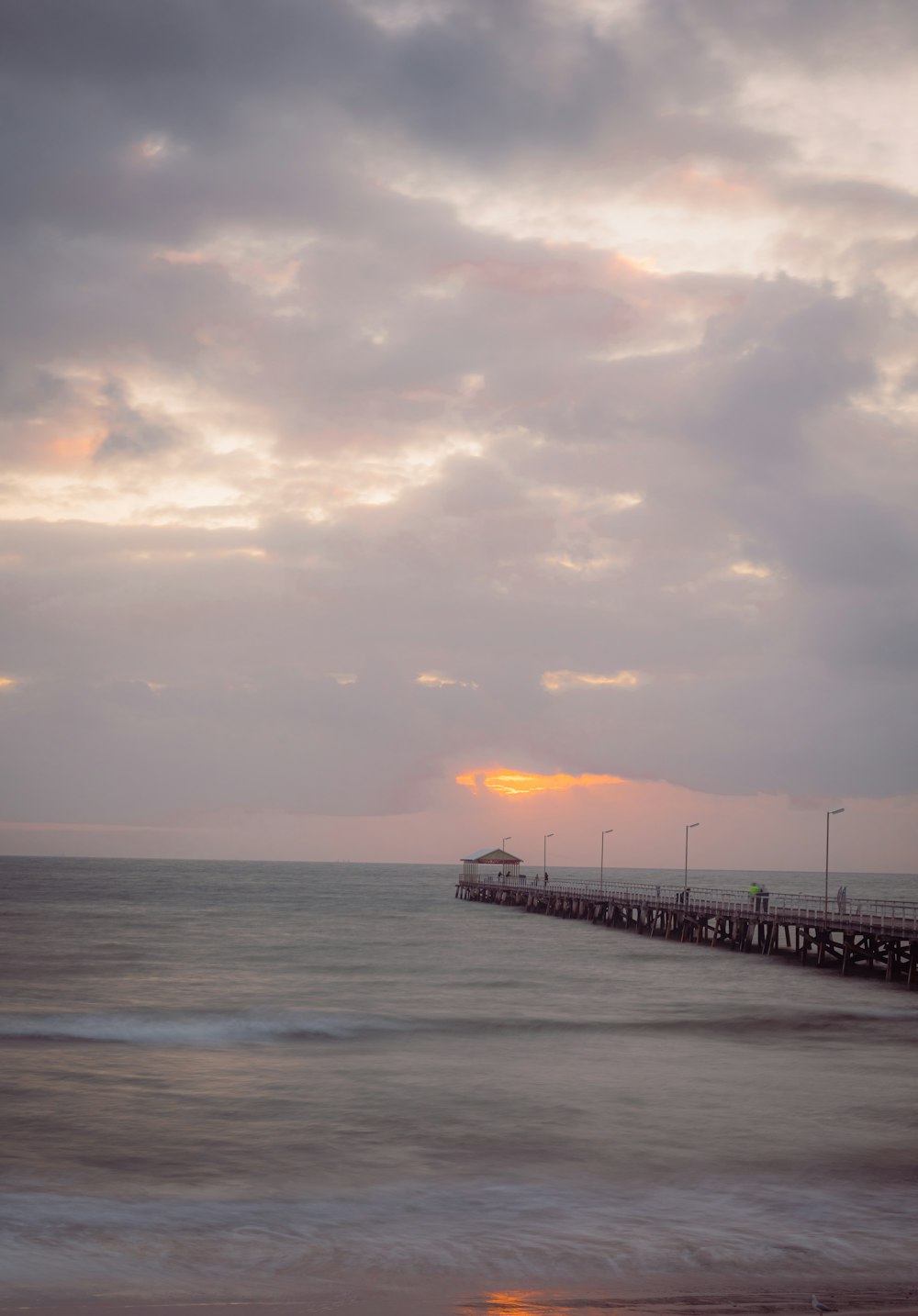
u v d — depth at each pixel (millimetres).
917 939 46531
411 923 98562
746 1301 14000
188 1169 20531
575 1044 34344
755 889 75938
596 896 101875
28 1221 17359
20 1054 31125
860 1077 29469
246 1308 13336
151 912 109062
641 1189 19703
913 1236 17234
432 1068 30109
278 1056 31703
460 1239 16906
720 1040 35594
